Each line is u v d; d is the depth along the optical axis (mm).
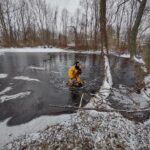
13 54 19875
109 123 3838
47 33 36562
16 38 32875
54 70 10977
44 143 3170
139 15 6359
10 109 5094
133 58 6945
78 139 3205
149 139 3527
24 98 5977
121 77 9461
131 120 4266
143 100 5762
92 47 27906
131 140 3352
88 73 10328
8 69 10906
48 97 6105
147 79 6879
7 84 7570
